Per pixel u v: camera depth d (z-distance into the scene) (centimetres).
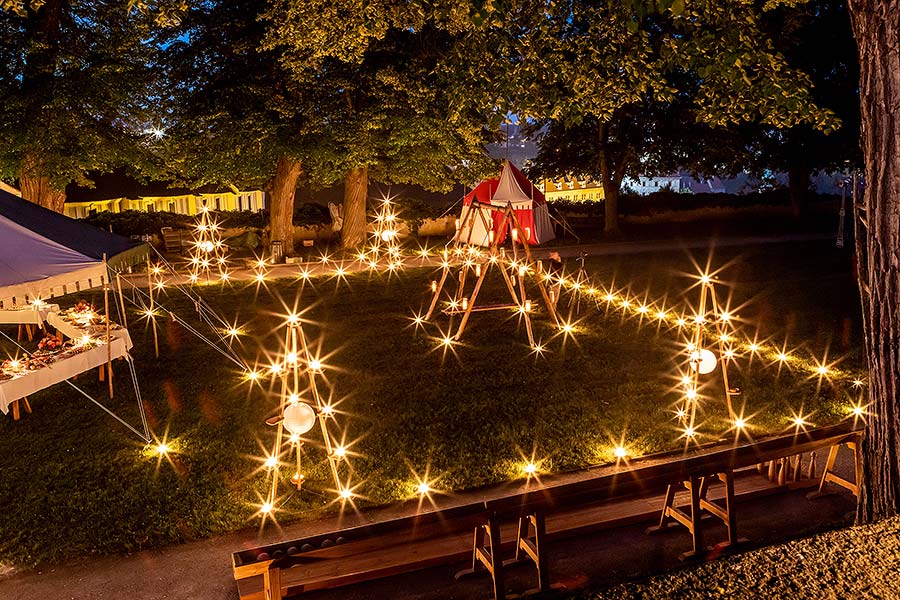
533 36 810
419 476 725
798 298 1620
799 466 668
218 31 2334
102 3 2202
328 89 2394
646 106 2941
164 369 1148
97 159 2259
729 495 550
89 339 1060
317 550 431
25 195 2342
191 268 2462
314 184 2977
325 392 1007
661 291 1781
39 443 834
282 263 2575
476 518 467
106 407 961
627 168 3189
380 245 2978
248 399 982
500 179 1905
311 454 786
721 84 807
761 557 448
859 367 1073
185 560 584
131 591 541
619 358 1147
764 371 1066
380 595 521
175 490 702
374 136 2448
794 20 2262
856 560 435
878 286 478
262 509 660
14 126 2064
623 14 761
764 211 3862
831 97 2959
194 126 2348
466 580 538
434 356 1179
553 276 1991
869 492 510
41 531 626
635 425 849
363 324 1454
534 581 533
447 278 2056
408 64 2352
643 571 537
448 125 2364
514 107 822
